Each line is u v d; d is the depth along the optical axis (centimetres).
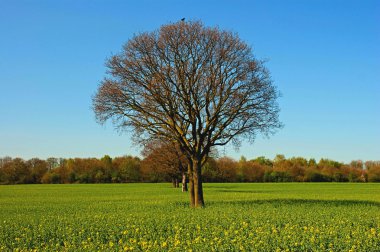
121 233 2238
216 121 4028
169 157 8075
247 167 16100
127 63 3916
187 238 2034
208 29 3969
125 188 10738
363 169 16912
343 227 2362
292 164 17538
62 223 2741
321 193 7894
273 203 4581
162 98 3906
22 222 2859
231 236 2009
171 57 3931
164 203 4916
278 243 1792
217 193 7694
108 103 3988
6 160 16475
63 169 16338
